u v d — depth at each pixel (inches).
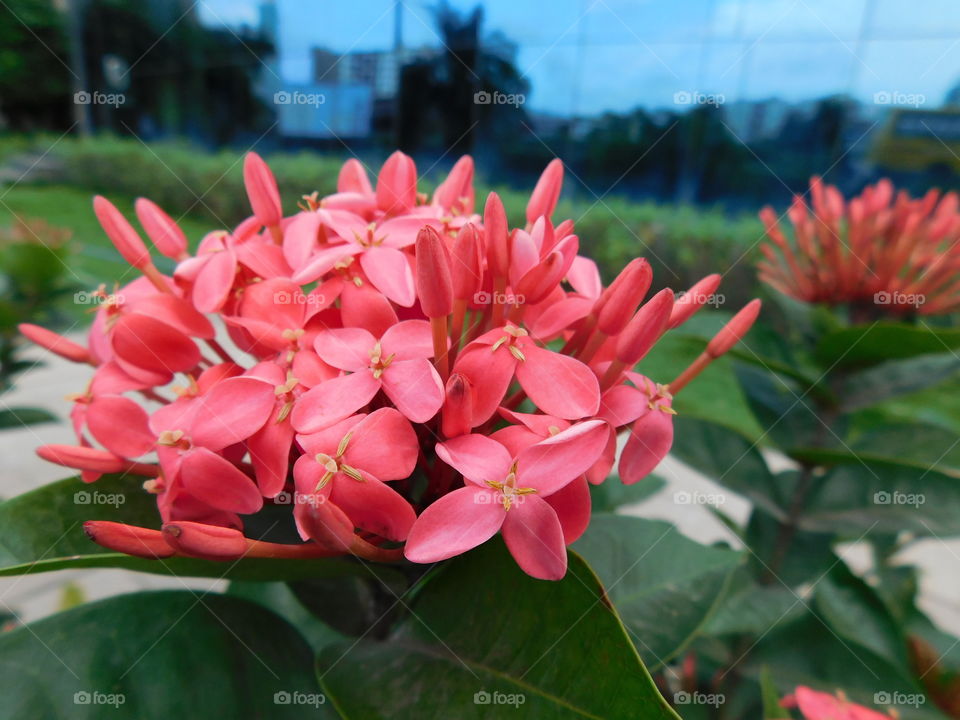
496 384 3.9
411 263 4.5
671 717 3.3
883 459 6.4
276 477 3.8
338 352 4.0
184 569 4.2
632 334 4.0
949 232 7.6
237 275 4.5
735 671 7.9
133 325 4.2
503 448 3.7
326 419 3.7
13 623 9.3
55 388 15.8
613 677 3.5
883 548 10.7
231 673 4.5
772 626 7.7
